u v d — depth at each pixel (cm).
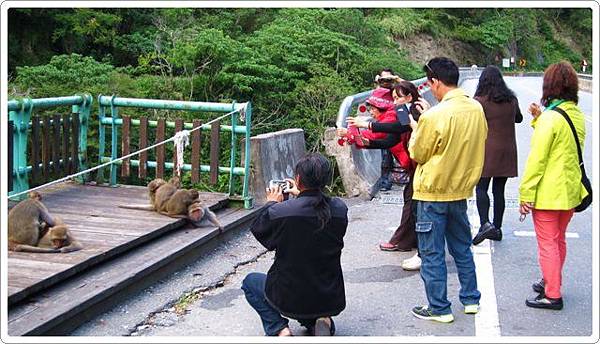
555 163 498
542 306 521
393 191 1003
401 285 582
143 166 842
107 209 714
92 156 1100
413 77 1962
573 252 676
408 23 4156
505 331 479
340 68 1612
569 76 504
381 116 628
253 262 658
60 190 806
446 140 475
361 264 642
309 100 1354
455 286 581
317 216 425
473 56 5088
